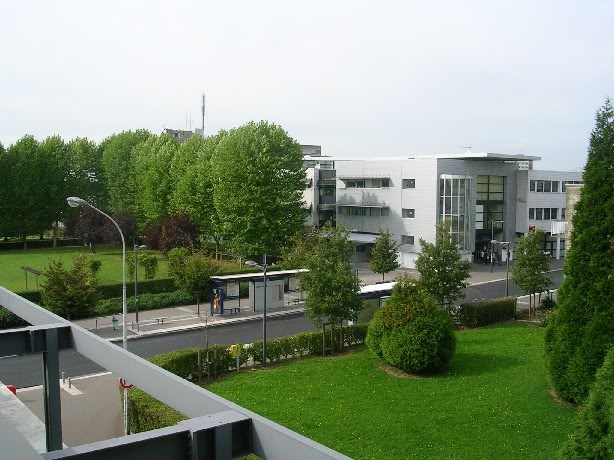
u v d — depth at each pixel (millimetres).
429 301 22328
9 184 61375
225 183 49125
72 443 16688
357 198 59844
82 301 32031
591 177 17891
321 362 24234
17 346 8102
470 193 55781
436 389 19891
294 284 41750
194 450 4641
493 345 26031
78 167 69438
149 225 58781
